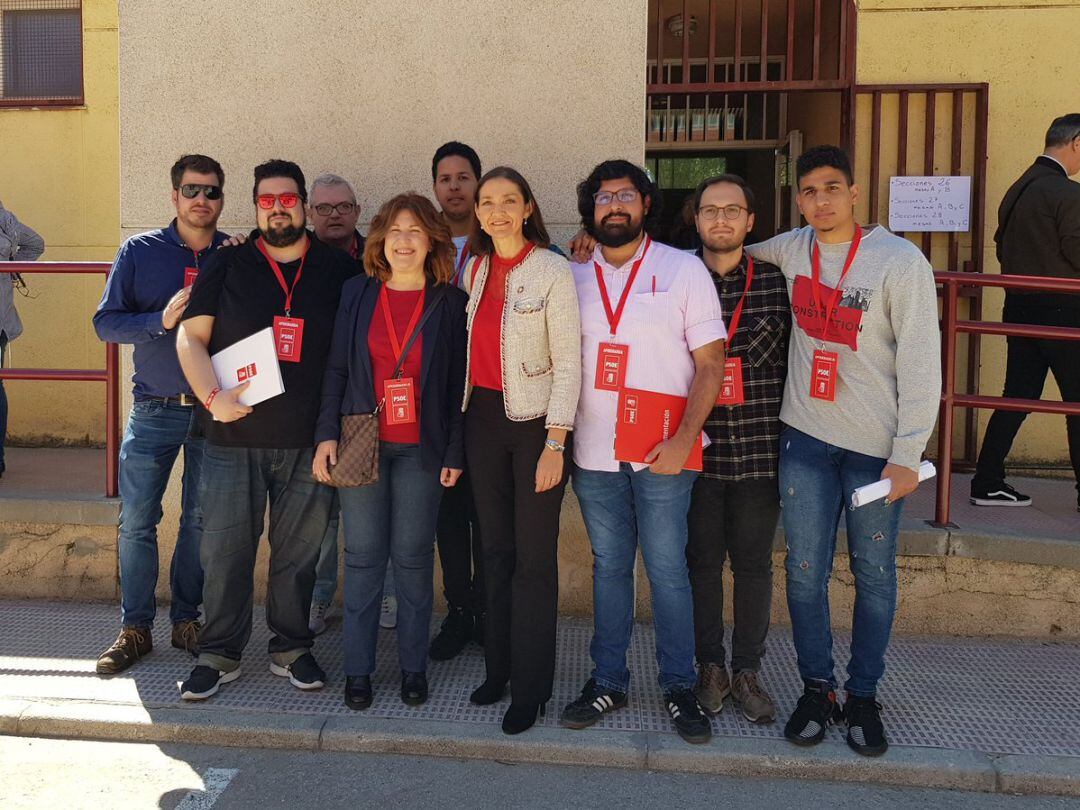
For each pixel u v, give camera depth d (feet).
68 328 19.51
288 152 13.65
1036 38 17.21
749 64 21.61
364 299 10.43
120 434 14.28
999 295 17.52
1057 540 12.57
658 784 9.44
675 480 9.89
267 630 13.00
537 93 13.29
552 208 13.38
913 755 9.71
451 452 10.30
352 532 10.50
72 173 19.35
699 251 10.94
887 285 9.32
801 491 9.82
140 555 11.78
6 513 14.01
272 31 13.52
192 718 10.30
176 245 11.58
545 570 10.06
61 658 11.97
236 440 10.35
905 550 12.83
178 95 13.69
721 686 10.56
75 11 19.31
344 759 9.85
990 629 12.88
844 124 17.33
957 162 17.38
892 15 17.35
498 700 10.78
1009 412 14.47
